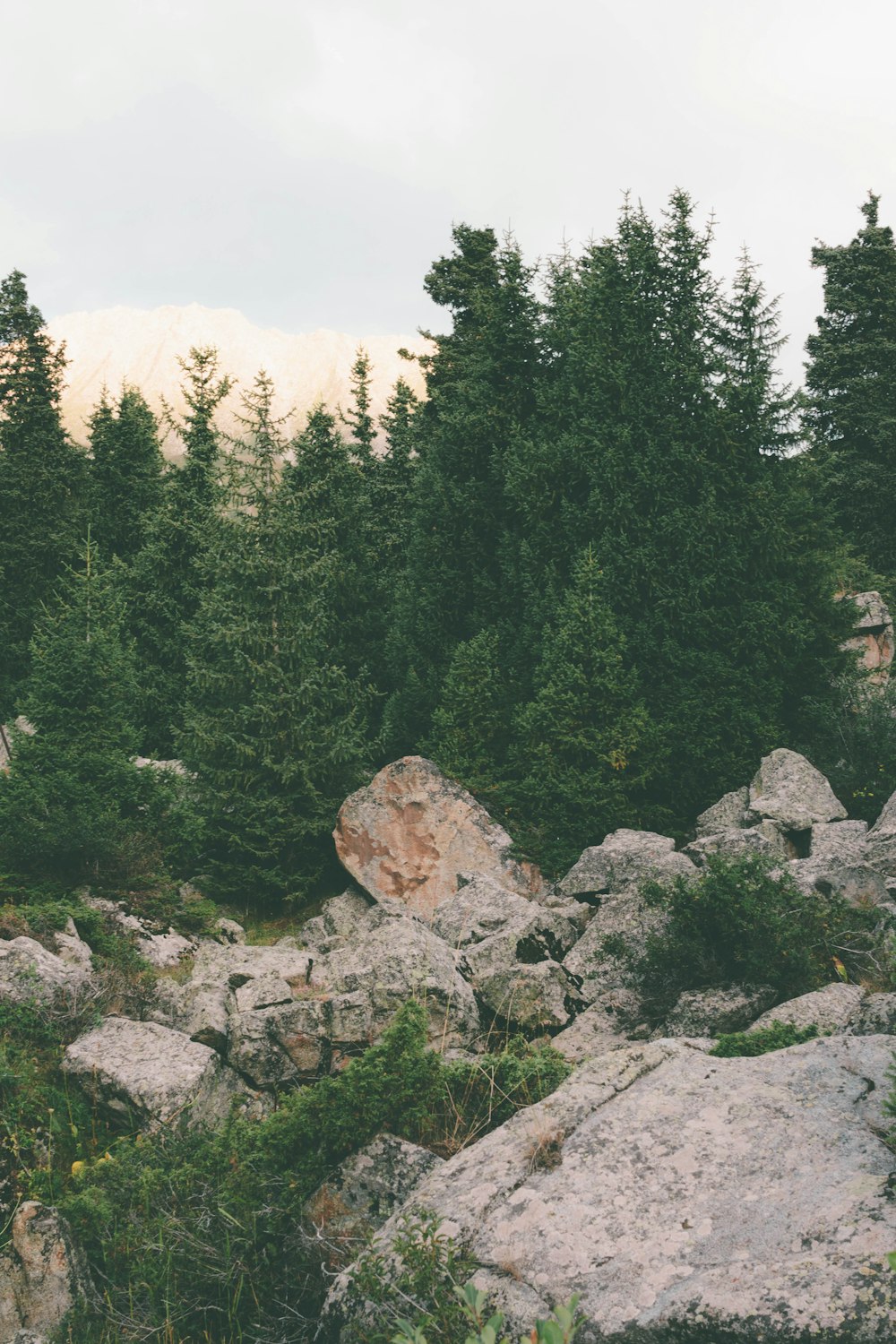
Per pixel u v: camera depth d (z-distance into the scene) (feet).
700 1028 33.19
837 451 115.55
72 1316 20.45
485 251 116.26
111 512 130.72
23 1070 30.76
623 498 68.59
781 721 67.15
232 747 65.57
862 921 37.63
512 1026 37.58
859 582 93.35
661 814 61.72
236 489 72.02
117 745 56.29
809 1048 18.66
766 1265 13.41
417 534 84.07
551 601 70.13
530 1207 15.85
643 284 74.95
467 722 68.74
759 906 35.37
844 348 118.01
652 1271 14.07
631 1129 17.11
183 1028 36.29
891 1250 12.93
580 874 51.88
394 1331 14.89
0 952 35.47
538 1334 9.71
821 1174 15.03
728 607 67.82
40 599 118.21
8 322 133.69
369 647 94.68
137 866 50.34
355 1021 35.45
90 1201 23.15
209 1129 27.91
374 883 60.44
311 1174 20.99
